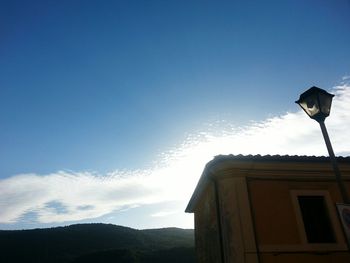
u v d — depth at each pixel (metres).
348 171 8.78
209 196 9.91
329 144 5.80
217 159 8.19
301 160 8.38
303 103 6.26
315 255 7.76
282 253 7.66
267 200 8.23
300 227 8.05
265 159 8.24
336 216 8.35
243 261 7.45
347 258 7.84
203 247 11.05
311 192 8.53
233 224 7.87
